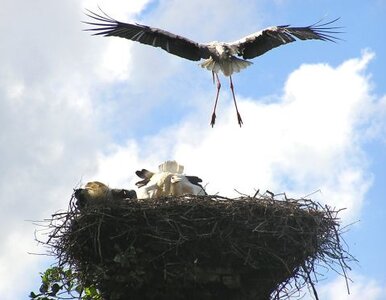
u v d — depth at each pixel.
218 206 15.16
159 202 15.27
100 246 14.96
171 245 14.93
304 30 14.97
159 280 15.07
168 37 14.96
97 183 15.95
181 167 17.55
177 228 14.99
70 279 15.79
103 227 15.13
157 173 17.31
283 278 15.45
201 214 15.11
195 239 15.01
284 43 15.20
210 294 15.22
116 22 14.54
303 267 15.38
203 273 15.14
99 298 15.75
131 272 14.91
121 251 14.95
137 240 15.08
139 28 14.70
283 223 15.23
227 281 15.19
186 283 15.07
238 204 15.25
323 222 15.66
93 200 15.67
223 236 15.03
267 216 15.26
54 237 15.27
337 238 15.74
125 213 15.08
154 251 15.04
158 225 15.09
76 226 15.21
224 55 15.33
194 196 15.32
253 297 15.38
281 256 15.26
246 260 14.98
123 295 15.15
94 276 15.15
